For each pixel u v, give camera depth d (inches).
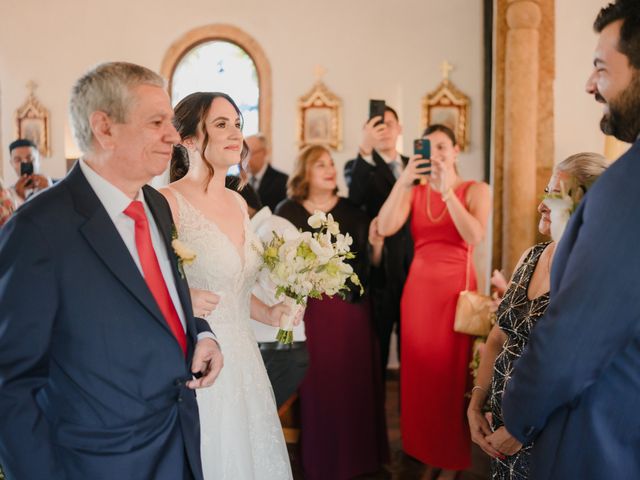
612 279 55.9
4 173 334.3
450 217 153.8
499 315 90.3
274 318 100.7
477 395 97.9
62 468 63.4
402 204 160.4
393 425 203.6
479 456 177.8
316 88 304.8
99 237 65.7
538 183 187.3
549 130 185.9
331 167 165.2
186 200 91.7
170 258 75.6
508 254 191.3
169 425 68.8
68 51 326.3
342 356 157.6
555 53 183.9
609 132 62.7
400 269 175.6
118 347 65.3
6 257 61.9
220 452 86.0
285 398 140.0
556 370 57.9
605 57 60.2
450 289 153.4
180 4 317.1
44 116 327.9
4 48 331.3
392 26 298.0
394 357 280.1
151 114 68.7
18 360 60.9
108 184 69.7
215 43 318.0
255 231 144.9
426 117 293.9
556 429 62.1
